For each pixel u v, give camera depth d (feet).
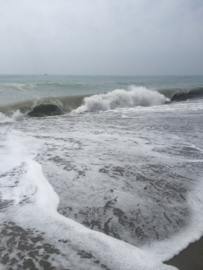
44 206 6.72
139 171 9.57
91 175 9.03
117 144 13.67
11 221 5.95
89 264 4.62
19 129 18.48
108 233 5.61
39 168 9.55
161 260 4.84
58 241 5.27
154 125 20.35
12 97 37.37
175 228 5.91
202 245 5.37
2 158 10.68
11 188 7.77
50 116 28.37
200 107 35.17
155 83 87.81
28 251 4.92
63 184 8.18
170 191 7.89
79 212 6.47
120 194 7.57
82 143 13.84
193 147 13.37
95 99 34.68
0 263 4.57
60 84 62.08
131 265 4.64
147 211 6.63
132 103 39.34
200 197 7.55
